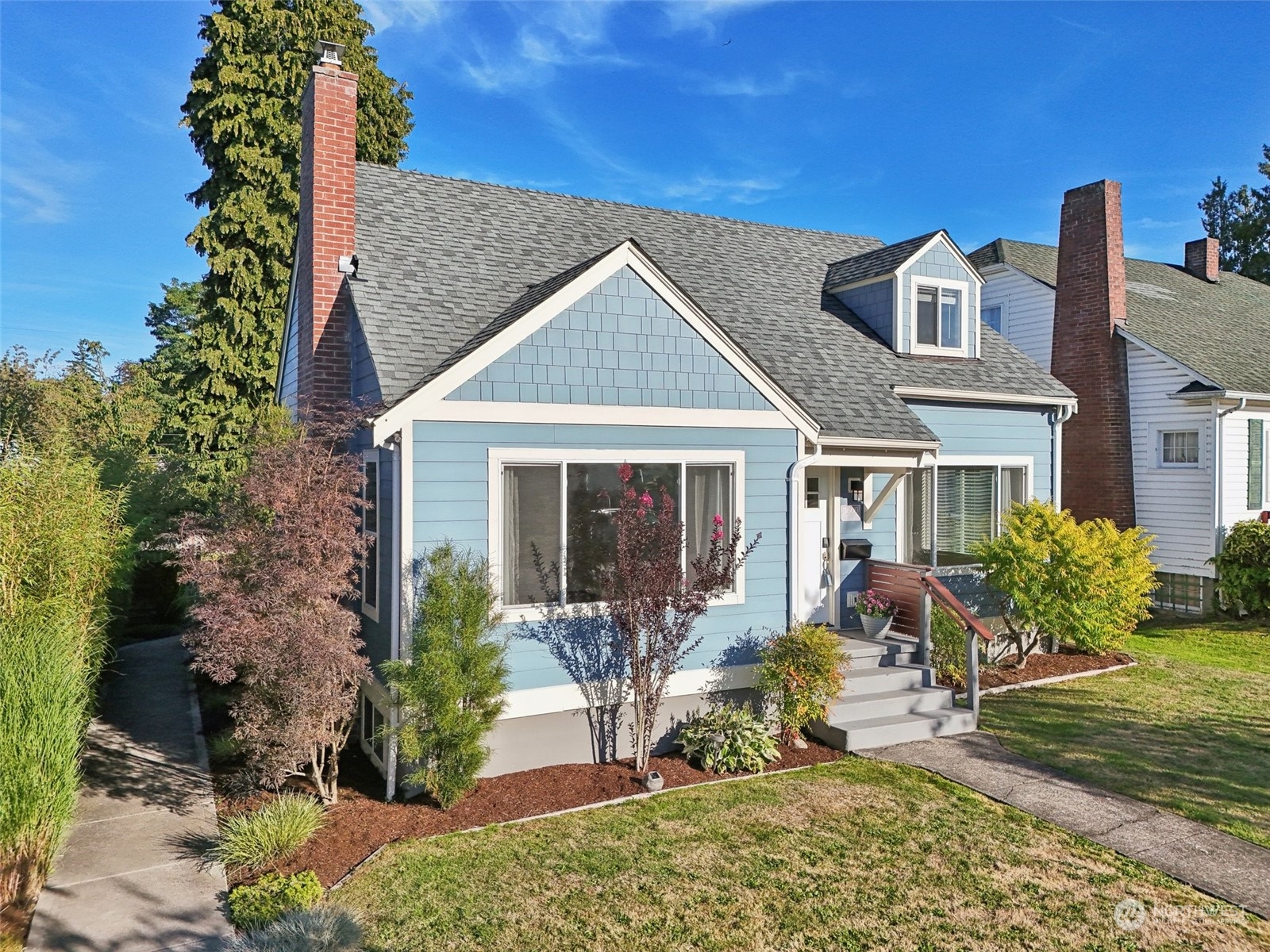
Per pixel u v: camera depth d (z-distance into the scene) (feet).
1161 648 46.96
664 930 18.02
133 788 27.55
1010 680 39.52
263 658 22.93
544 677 27.71
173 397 86.48
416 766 26.55
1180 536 56.65
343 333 34.30
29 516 27.53
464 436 26.43
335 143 34.35
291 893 19.06
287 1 81.35
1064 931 17.89
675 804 25.44
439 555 25.13
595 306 28.40
